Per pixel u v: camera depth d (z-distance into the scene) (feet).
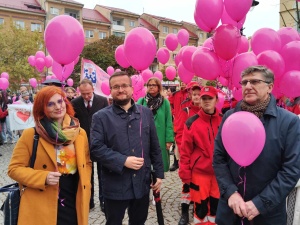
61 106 8.00
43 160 7.84
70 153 8.19
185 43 23.34
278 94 13.21
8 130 34.47
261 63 11.81
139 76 18.83
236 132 6.70
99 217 14.23
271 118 7.13
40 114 7.91
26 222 7.60
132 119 9.27
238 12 11.14
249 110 7.34
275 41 12.44
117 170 8.67
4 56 92.02
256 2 14.60
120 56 17.46
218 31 11.17
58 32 11.08
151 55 12.65
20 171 7.61
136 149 9.16
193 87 14.58
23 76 90.38
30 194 7.73
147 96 15.65
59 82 16.20
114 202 9.09
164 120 15.46
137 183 9.05
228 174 7.66
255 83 7.14
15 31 95.71
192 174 11.54
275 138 6.98
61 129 7.99
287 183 6.67
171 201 16.17
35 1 153.28
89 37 162.40
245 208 6.76
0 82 31.14
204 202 11.20
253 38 12.99
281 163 7.07
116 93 9.16
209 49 12.28
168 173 21.77
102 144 9.00
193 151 11.61
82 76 25.00
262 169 7.06
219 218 7.84
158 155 9.82
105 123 9.16
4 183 19.47
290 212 9.45
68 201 8.20
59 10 148.46
